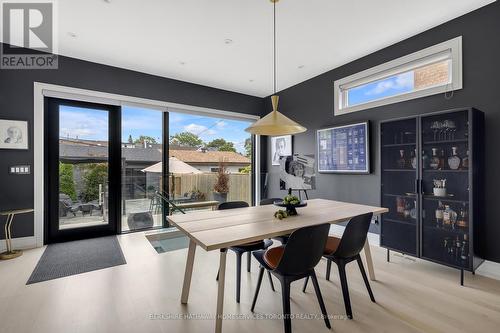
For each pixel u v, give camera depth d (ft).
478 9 8.18
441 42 9.02
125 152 13.19
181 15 8.31
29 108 10.69
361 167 11.59
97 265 9.08
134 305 6.55
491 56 7.96
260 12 8.18
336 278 8.15
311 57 11.62
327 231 5.70
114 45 10.34
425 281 7.84
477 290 7.23
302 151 14.98
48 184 11.55
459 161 8.44
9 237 10.04
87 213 12.47
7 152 10.36
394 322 5.84
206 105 15.34
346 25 9.00
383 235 10.30
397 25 9.05
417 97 9.74
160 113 14.08
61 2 7.59
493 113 7.94
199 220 6.66
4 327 5.62
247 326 5.76
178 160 14.57
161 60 11.77
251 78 14.21
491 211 8.05
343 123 12.46
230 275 8.40
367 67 11.42
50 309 6.33
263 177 17.66
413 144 9.55
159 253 10.35
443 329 5.56
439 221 8.80
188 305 6.59
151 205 13.66
